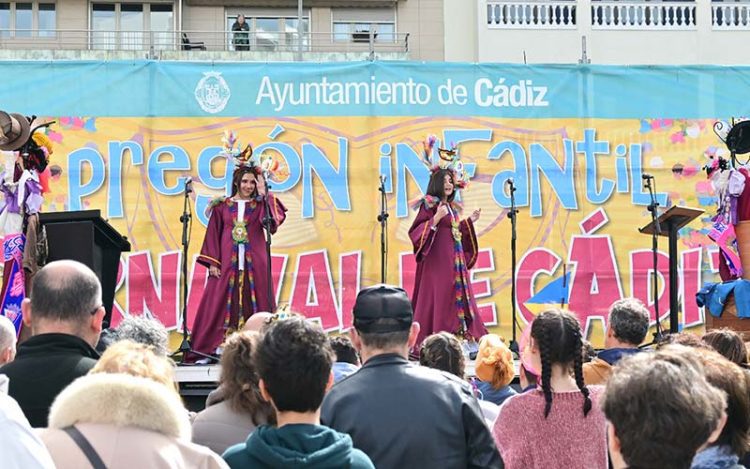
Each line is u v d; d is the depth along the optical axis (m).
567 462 3.37
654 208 8.27
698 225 10.04
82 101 9.87
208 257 8.31
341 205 9.95
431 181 8.56
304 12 20.70
